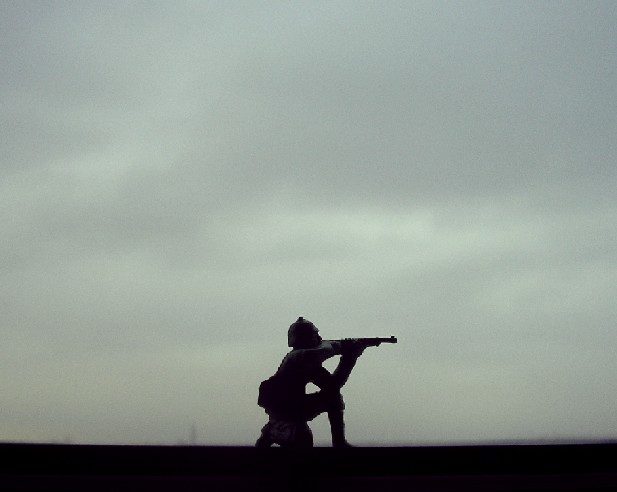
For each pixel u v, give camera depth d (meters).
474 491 6.26
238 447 6.34
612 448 6.54
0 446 6.14
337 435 7.35
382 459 6.33
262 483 6.27
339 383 7.47
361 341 7.77
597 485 6.39
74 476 6.11
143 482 6.15
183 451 6.29
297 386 7.44
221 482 6.22
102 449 6.23
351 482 6.27
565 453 6.46
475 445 6.43
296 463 6.31
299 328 7.83
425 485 6.25
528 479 6.32
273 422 7.39
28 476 6.07
